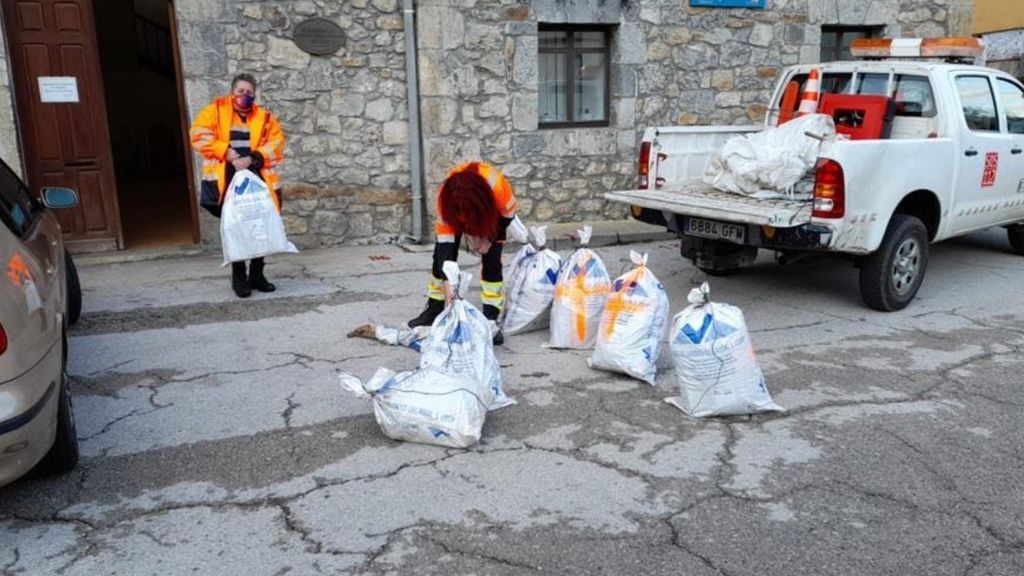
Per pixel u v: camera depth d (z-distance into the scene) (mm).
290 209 8352
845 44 10633
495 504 3416
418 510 3373
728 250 6359
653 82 9453
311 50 8070
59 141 7719
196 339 5609
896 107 6699
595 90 9562
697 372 4195
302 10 7984
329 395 4613
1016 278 7344
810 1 9930
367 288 6953
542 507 3393
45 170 7715
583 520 3293
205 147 6215
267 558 3041
